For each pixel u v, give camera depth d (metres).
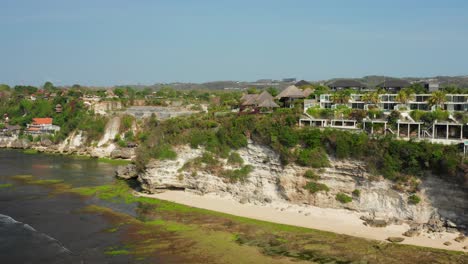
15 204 83.81
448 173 65.12
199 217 74.62
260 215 75.75
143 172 92.75
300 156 79.12
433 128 78.50
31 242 62.31
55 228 68.75
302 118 89.06
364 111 87.50
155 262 55.06
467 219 63.50
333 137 77.25
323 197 76.69
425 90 112.69
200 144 92.31
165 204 83.25
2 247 60.19
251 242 62.31
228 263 54.84
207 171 89.81
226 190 87.81
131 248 59.97
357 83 130.50
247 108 118.50
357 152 74.19
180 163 93.25
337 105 97.19
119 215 76.00
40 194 92.31
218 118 101.00
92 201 86.00
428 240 62.28
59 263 54.91
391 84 120.56
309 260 55.78
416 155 68.50
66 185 101.62
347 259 56.03
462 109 86.69
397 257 56.44
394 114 83.12
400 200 69.94
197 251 58.84
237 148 88.56
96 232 66.75
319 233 66.06
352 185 74.88
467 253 57.41
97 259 56.09
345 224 70.25
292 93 113.50
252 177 85.75
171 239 63.56
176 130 97.94
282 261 55.44
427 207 67.50
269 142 84.12
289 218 73.81
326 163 77.25
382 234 65.19
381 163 71.94
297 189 79.44
